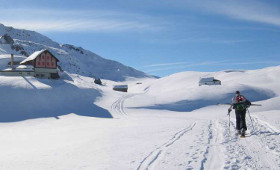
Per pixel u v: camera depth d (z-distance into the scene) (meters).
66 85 63.03
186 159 8.04
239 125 12.34
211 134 12.66
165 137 12.14
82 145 12.12
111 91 82.00
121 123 24.17
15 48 170.75
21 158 10.39
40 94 53.91
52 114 45.91
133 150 9.70
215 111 62.34
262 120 17.08
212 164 7.57
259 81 130.75
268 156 8.45
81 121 37.28
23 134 25.77
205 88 87.75
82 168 7.64
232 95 79.88
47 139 18.34
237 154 8.66
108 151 9.91
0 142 19.66
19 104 48.22
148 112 55.41
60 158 9.54
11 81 57.25
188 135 12.38
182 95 79.19
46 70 69.56
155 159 8.20
